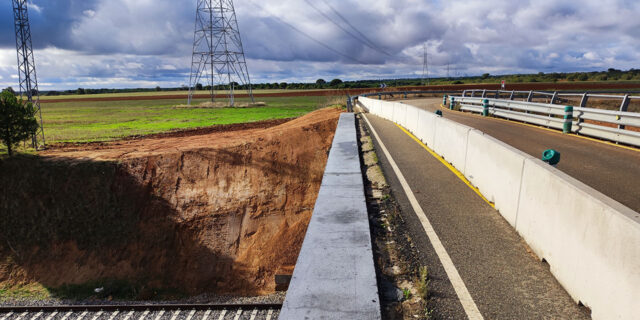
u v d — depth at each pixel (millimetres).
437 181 7848
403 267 3984
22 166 21109
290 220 19000
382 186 7441
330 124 24719
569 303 3346
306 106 56719
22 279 17656
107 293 16344
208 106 59344
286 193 19922
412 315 3111
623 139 11531
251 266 17172
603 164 8859
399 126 18562
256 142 22078
